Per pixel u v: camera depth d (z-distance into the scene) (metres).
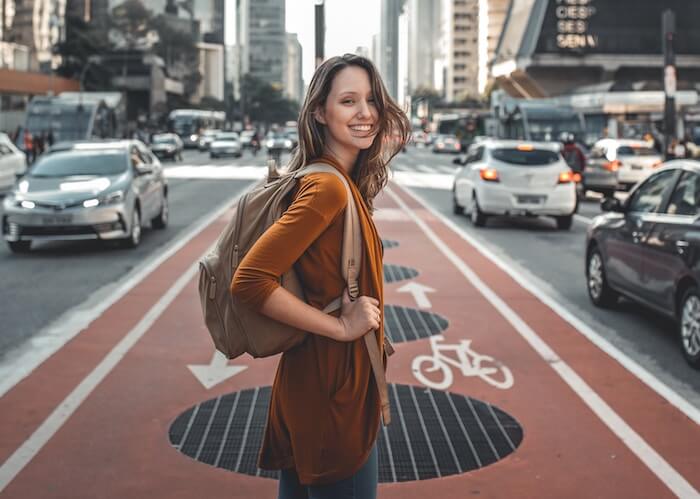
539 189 17.11
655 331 8.36
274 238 2.34
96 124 47.66
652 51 112.00
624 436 5.27
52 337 7.84
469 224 18.19
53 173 14.29
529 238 15.97
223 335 2.50
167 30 177.50
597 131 50.81
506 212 17.17
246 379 6.46
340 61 2.51
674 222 7.65
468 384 6.39
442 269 12.03
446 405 5.87
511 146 17.69
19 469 4.69
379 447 5.05
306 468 2.51
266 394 6.09
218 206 21.86
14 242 13.58
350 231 2.44
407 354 7.26
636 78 115.38
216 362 6.95
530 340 7.80
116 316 8.73
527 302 9.65
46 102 47.91
